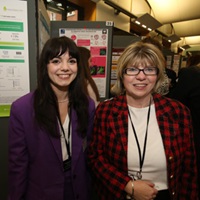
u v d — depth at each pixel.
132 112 0.99
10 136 0.92
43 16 1.47
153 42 1.27
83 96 1.03
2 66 1.21
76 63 0.94
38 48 1.24
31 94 0.95
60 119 0.96
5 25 1.17
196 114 1.54
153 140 0.93
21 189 0.94
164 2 5.61
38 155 0.92
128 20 5.04
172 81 2.02
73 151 0.97
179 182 1.00
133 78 0.93
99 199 1.05
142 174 0.92
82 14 3.66
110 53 2.11
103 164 0.98
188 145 0.97
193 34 8.40
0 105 1.25
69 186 1.00
